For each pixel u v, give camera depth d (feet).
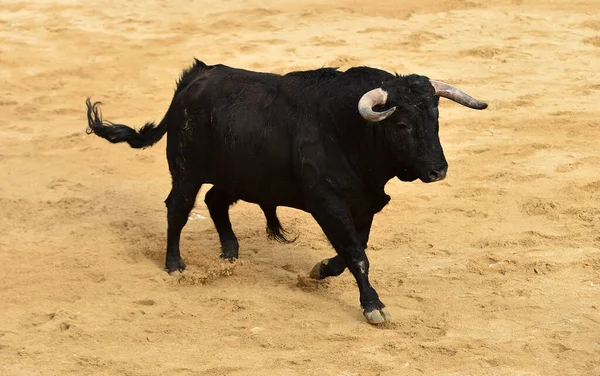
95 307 93.50
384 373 78.89
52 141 156.46
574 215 117.19
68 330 88.22
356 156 88.48
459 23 220.84
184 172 99.91
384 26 221.25
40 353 83.87
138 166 144.25
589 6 231.91
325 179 89.30
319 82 91.71
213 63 198.59
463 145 148.25
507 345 83.71
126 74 195.72
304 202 93.76
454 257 105.70
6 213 122.42
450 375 78.33
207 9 244.42
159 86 187.73
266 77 95.91
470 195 126.52
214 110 95.45
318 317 90.94
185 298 95.86
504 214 118.93
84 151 151.23
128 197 129.39
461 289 96.73
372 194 90.94
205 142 97.09
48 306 93.97
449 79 182.50
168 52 208.64
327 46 207.62
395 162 86.89
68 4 252.21
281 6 244.01
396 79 85.51
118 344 85.71
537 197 123.85
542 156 141.08
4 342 86.12
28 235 114.52
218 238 113.70
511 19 222.48
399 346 83.41
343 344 84.84
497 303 92.79
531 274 99.76
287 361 81.35
